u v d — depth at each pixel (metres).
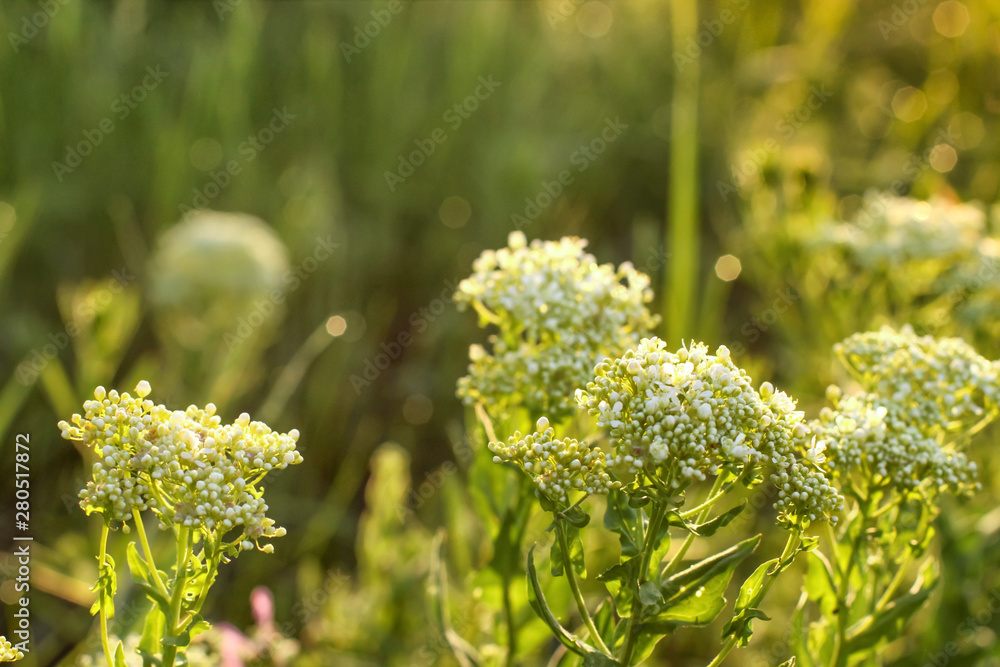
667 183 5.23
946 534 2.26
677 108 3.69
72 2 4.30
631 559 1.28
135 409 1.29
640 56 5.61
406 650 2.66
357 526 3.50
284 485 3.60
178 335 3.80
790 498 1.25
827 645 1.66
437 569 2.06
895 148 4.88
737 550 1.29
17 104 4.30
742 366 2.93
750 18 5.25
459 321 4.29
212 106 4.57
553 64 5.80
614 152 5.28
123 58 4.72
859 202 4.57
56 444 3.36
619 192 5.27
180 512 1.25
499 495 1.92
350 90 5.16
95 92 4.40
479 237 4.81
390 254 4.74
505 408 1.88
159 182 4.32
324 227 4.43
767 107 5.29
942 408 1.80
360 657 2.66
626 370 1.30
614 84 5.67
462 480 3.34
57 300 4.11
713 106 5.30
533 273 1.84
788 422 1.30
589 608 2.54
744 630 1.26
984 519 2.30
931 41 4.96
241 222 4.00
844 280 3.17
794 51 5.11
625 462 1.22
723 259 4.19
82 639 2.55
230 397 3.59
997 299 2.81
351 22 5.36
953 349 1.82
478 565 2.79
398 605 2.73
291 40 5.32
